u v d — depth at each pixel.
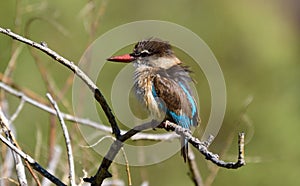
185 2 19.06
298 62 19.12
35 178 6.87
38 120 13.88
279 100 17.66
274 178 15.80
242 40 18.94
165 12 18.75
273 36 19.22
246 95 17.80
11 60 10.20
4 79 9.99
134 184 12.16
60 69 13.89
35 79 14.70
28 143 13.64
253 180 15.71
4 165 8.55
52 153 9.48
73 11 14.57
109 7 17.69
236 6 19.25
